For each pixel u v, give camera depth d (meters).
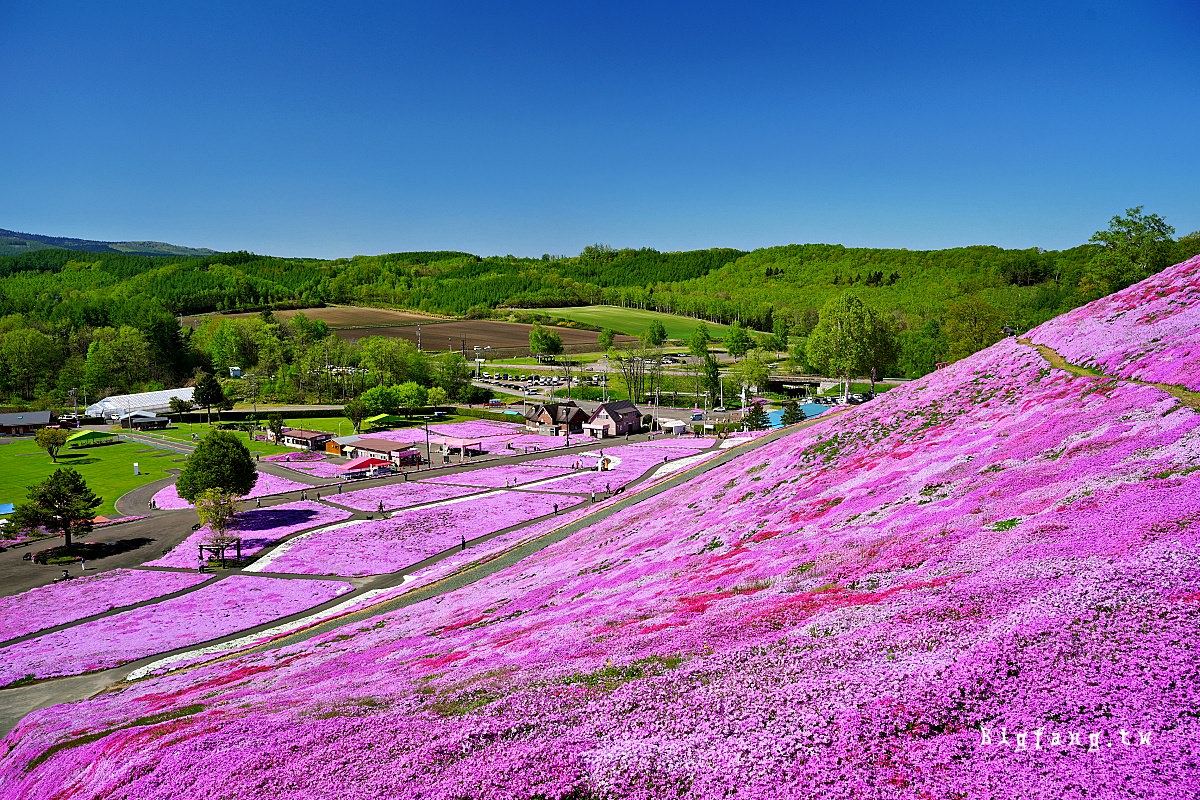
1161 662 14.68
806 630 20.45
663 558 38.78
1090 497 24.64
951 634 17.59
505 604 38.94
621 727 17.25
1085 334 55.75
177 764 20.48
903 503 33.59
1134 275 94.56
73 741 27.75
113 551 79.19
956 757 13.79
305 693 27.17
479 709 20.02
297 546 78.44
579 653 23.55
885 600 21.14
